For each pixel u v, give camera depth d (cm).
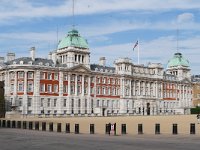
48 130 6331
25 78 13012
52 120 8094
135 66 17450
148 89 17950
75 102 14450
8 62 13912
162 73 18675
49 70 13725
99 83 15562
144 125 5912
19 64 13088
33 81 13238
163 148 3130
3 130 6316
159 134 4916
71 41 14688
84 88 14938
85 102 14862
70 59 14475
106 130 5412
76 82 14588
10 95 13112
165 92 18850
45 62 13962
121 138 4356
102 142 3766
